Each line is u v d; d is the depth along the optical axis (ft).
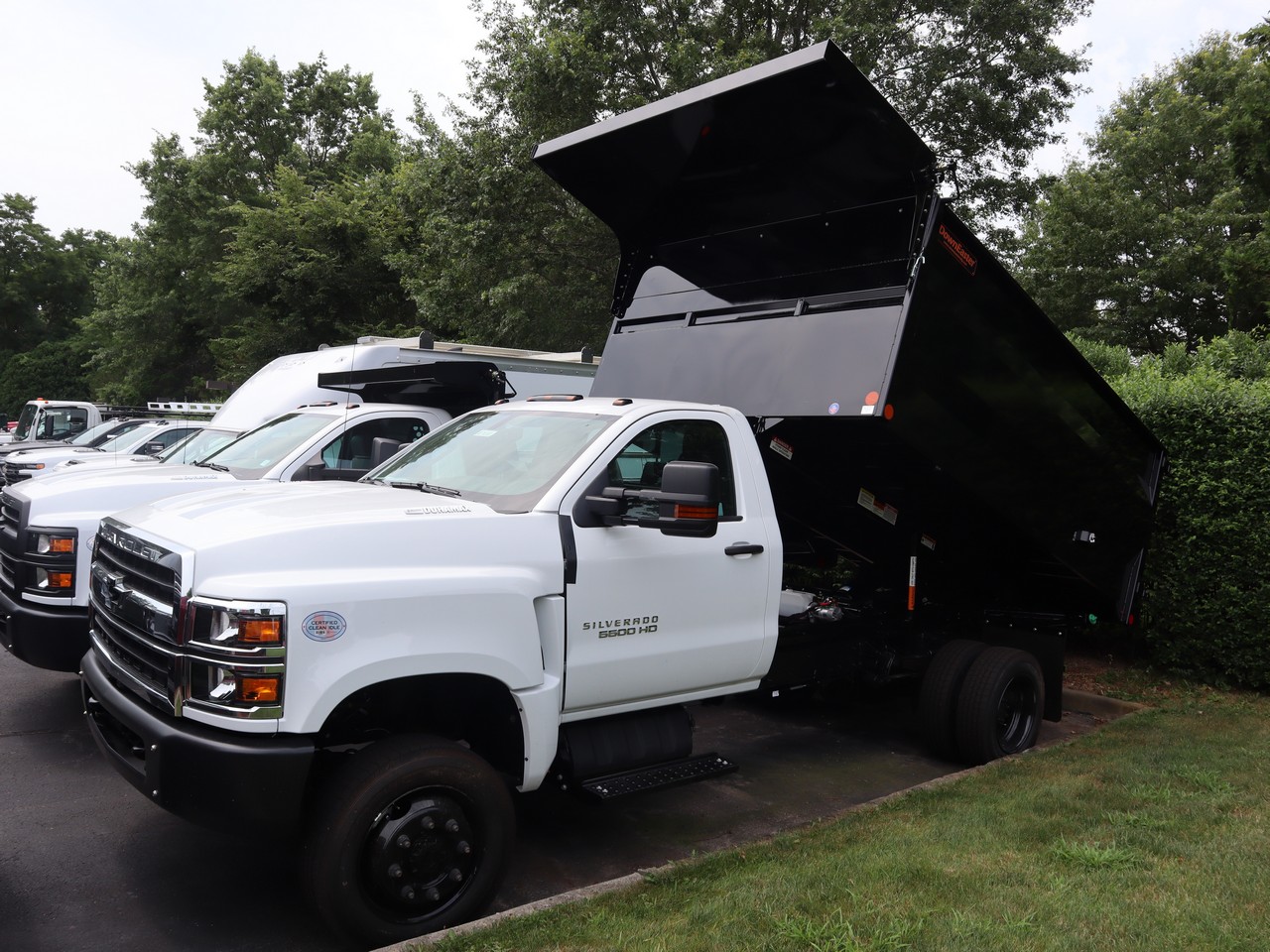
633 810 17.37
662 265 21.21
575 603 13.75
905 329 16.39
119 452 48.42
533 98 52.39
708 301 20.08
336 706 12.25
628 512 14.35
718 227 19.86
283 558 11.50
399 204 72.23
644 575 14.60
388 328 100.68
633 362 20.93
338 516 12.54
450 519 12.91
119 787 17.31
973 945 10.85
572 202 55.06
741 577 16.03
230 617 10.94
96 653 13.80
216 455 28.09
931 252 16.40
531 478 14.62
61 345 188.65
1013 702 20.59
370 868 11.42
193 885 13.70
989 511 20.36
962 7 56.03
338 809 11.23
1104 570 22.95
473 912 12.22
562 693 13.73
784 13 58.29
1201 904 12.00
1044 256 98.94
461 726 14.14
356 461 27.20
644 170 19.22
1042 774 18.07
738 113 16.72
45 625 19.16
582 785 14.02
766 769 19.95
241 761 10.73
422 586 11.96
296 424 28.30
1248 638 24.59
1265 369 43.47
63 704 22.39
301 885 11.62
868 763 20.47
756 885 12.67
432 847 11.82
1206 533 25.12
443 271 62.69
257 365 104.37
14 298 211.41
